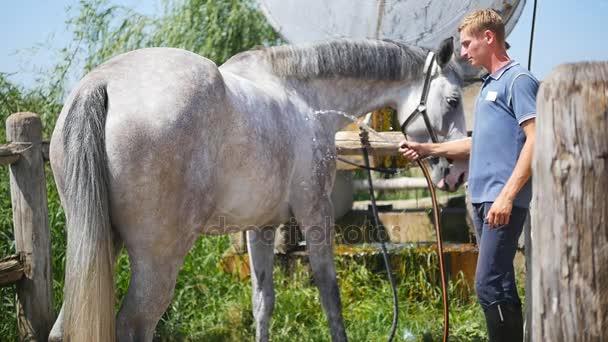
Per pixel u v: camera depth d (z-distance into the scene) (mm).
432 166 3492
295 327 4039
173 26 6781
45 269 3213
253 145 2594
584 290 1437
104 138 2195
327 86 3293
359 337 3826
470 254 4426
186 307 4191
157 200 2230
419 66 3414
